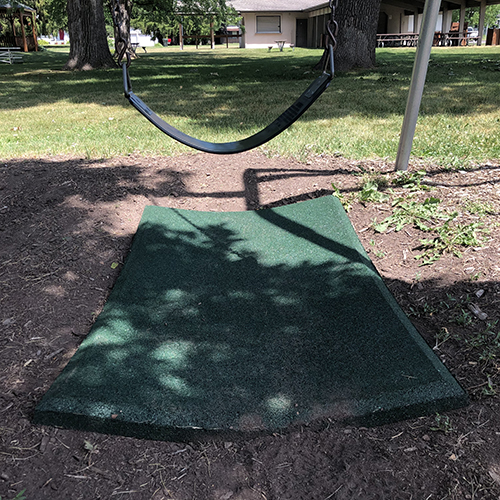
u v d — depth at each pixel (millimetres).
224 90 10164
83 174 4391
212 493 1678
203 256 3230
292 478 1729
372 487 1679
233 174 4598
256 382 2127
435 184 4152
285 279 2934
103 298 2859
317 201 3832
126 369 2176
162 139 5762
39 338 2467
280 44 30016
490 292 2668
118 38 2609
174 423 1890
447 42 26953
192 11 25438
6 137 6164
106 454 1820
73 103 9094
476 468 1718
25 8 31781
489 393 2033
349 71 12516
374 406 1966
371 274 2840
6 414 1979
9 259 3123
